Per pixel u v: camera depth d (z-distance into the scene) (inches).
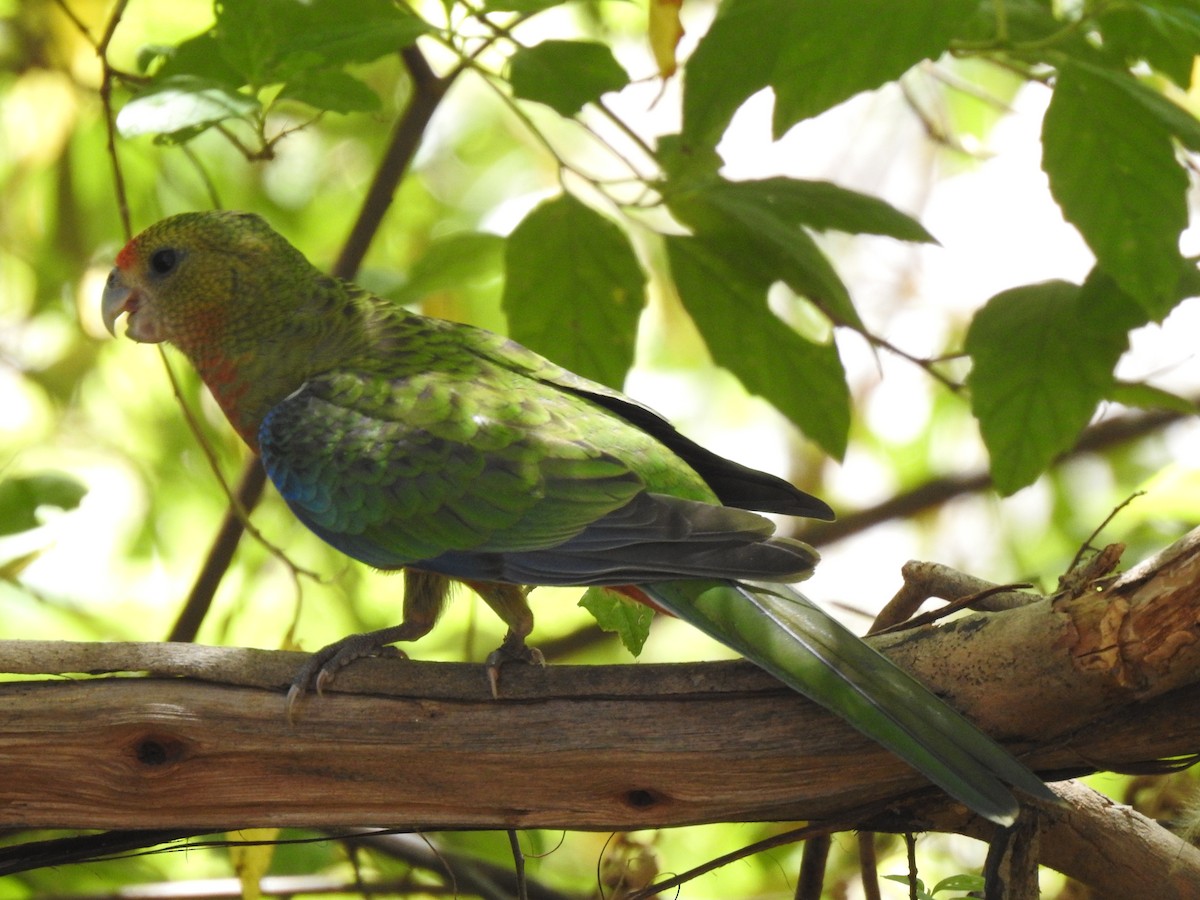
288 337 368.5
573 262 381.7
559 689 273.9
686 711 271.6
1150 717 257.6
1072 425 366.3
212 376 378.0
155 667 277.7
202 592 434.9
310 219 624.1
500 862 465.4
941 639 265.9
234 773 278.2
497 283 583.2
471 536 313.7
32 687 275.7
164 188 576.7
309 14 357.1
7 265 589.0
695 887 479.2
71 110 556.7
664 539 286.4
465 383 335.3
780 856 448.5
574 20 585.3
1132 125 315.9
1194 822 296.0
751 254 388.2
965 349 373.7
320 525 329.4
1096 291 359.6
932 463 659.4
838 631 269.1
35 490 405.7
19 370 575.8
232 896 414.6
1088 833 288.5
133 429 580.7
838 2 305.0
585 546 300.4
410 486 319.6
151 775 276.8
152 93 316.2
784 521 633.6
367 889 420.5
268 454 338.3
